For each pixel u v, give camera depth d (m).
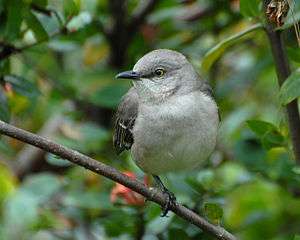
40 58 13.80
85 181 12.50
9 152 12.12
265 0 9.67
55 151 8.83
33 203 11.69
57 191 12.28
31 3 10.82
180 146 10.49
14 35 10.48
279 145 10.26
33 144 8.77
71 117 13.62
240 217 13.74
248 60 14.62
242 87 14.56
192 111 10.42
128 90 12.44
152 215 10.90
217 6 13.88
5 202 12.41
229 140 13.22
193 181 10.88
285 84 9.09
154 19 13.58
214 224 9.36
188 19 14.25
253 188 13.96
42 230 12.39
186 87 10.64
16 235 11.80
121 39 13.64
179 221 10.86
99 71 13.27
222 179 12.54
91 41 14.13
